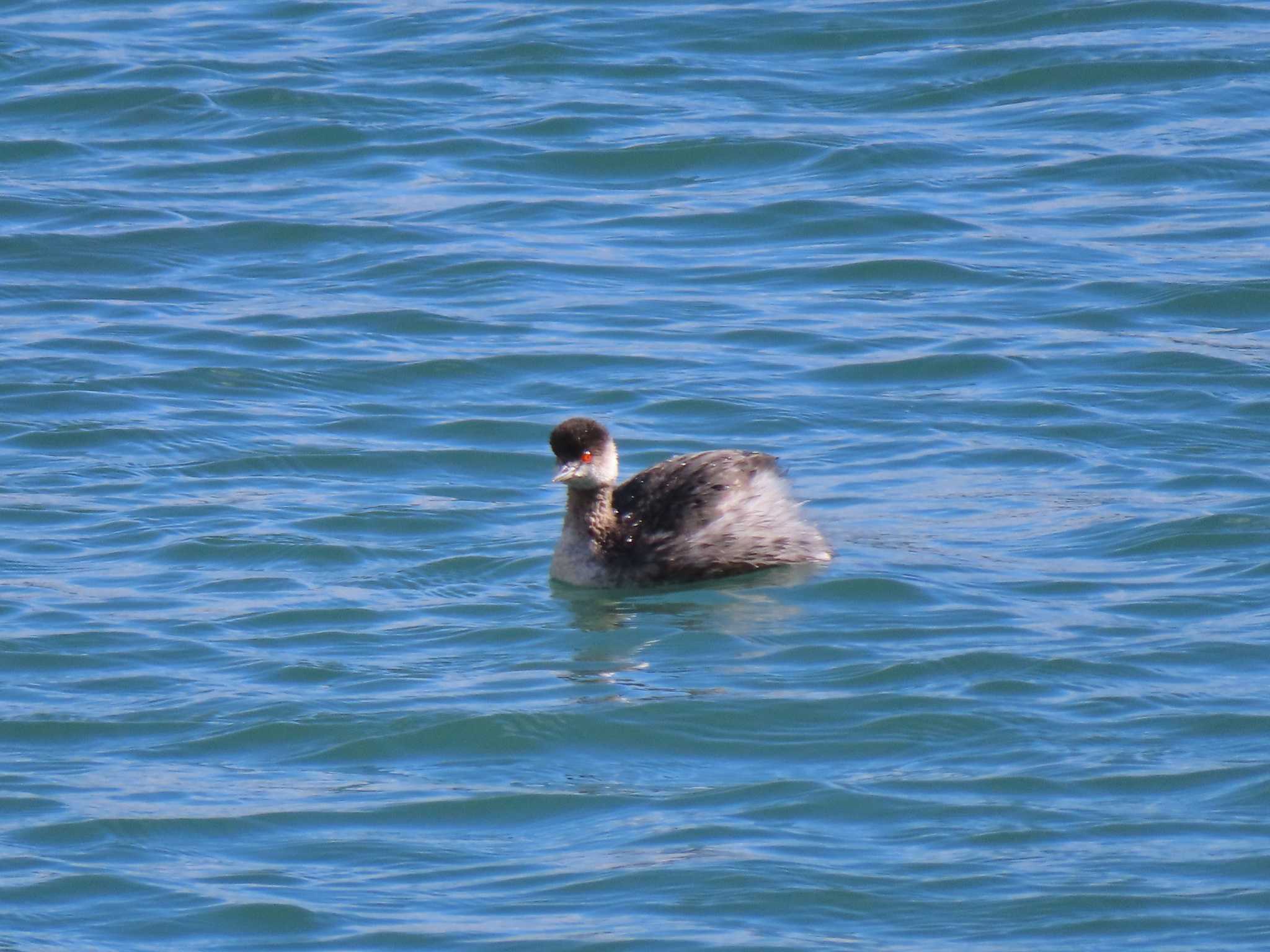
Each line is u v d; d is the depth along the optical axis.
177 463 18.30
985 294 22.41
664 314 22.11
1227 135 27.02
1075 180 25.81
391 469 18.30
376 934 10.64
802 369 20.45
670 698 13.48
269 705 13.47
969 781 12.19
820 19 31.59
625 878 11.14
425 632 14.86
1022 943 10.41
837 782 12.25
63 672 14.05
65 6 33.56
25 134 27.84
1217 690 13.28
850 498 17.28
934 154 26.77
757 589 15.59
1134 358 20.38
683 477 16.45
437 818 12.01
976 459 18.06
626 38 31.23
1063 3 31.66
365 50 31.14
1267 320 21.44
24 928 10.75
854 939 10.48
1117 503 16.89
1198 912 10.64
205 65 30.33
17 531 16.69
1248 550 15.75
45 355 20.94
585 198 25.81
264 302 22.62
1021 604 14.91
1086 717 12.98
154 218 25.14
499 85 29.55
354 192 26.06
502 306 22.41
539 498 17.69
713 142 27.05
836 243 24.14
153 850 11.61
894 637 14.43
